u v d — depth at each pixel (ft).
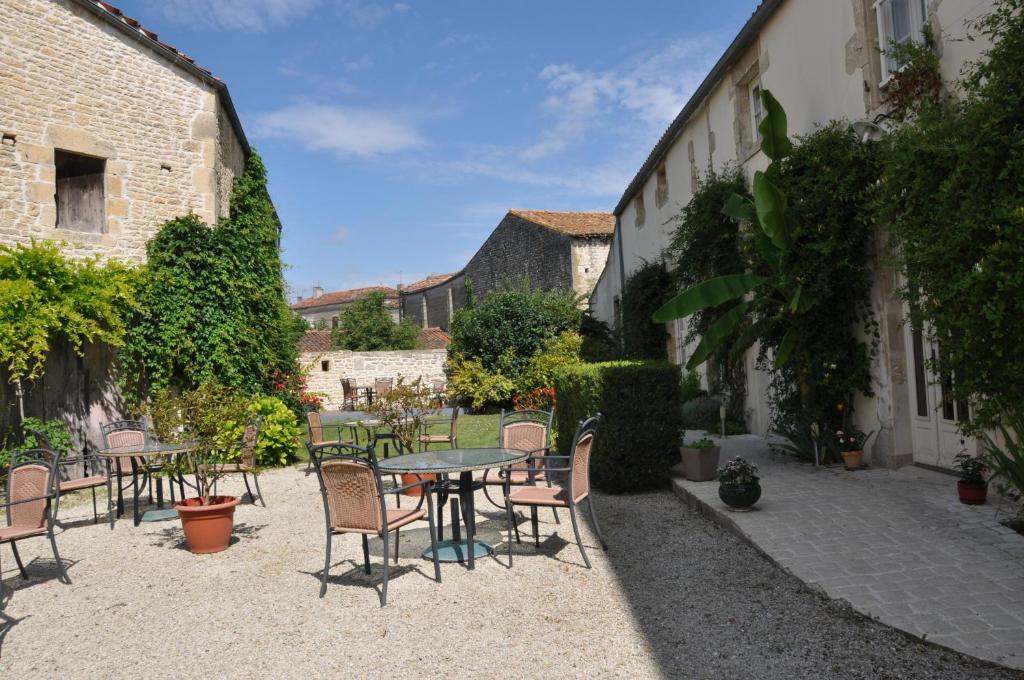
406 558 17.93
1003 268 12.06
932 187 14.35
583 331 63.26
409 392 27.37
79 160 34.65
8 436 29.63
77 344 30.86
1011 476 15.42
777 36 29.55
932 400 22.43
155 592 16.02
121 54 35.45
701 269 33.99
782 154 22.85
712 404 38.50
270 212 44.09
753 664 10.88
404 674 11.21
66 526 23.53
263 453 33.91
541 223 81.25
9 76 31.22
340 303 164.86
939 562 14.34
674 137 43.78
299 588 15.80
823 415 25.30
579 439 16.79
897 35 21.84
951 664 10.37
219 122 40.22
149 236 36.17
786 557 15.31
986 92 13.16
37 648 13.01
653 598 14.03
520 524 20.94
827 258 23.12
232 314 36.32
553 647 11.96
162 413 19.62
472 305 94.27
